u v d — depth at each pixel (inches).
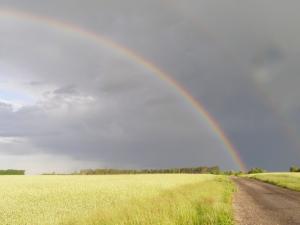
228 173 7652.6
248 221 661.9
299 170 6176.2
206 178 2861.7
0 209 762.8
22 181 1931.6
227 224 584.4
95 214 625.0
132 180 2079.2
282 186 1995.6
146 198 935.0
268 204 991.6
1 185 1505.9
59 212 715.4
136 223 538.0
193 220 575.5
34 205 828.0
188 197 946.1
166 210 637.9
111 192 1139.3
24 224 601.6
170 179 2294.5
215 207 696.4
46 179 2265.0
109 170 6309.1
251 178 3833.7
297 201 1093.8
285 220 679.7
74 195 1050.1
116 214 607.5
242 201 1078.4
